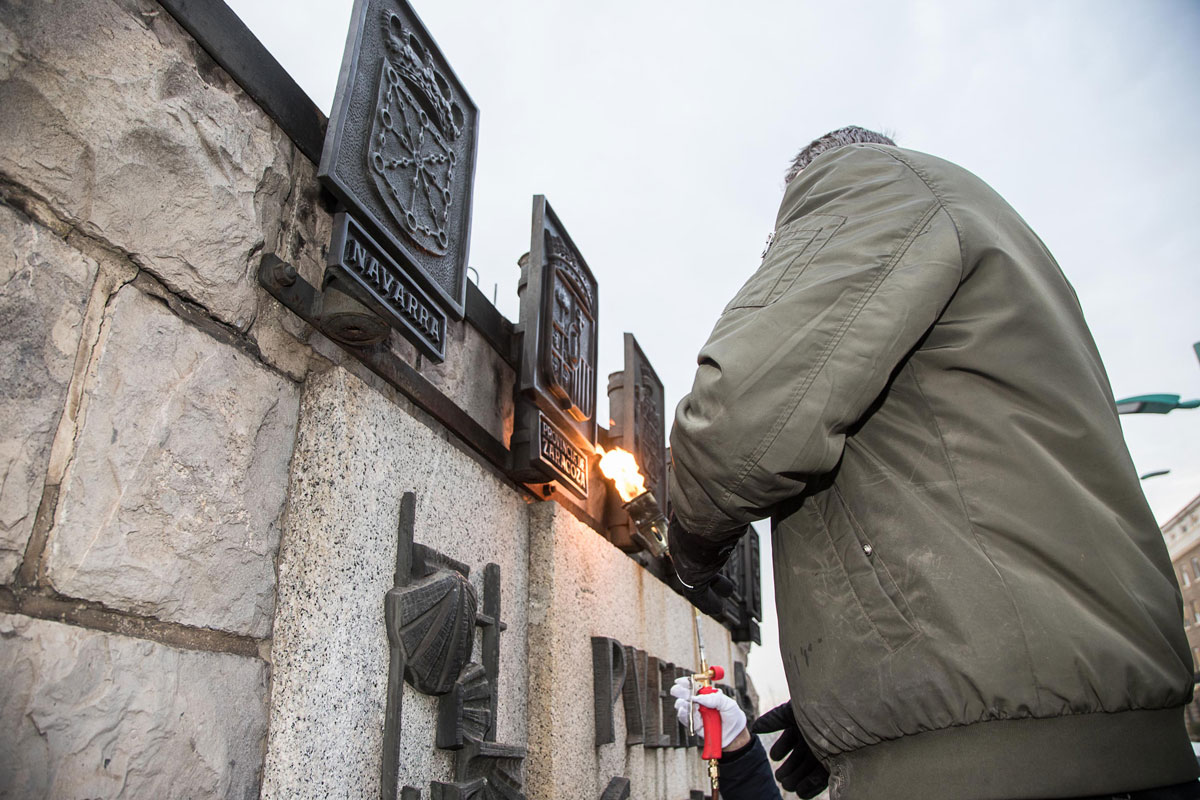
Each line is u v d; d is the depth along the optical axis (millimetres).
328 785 1371
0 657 938
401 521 1710
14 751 934
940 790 893
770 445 989
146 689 1122
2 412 990
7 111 1045
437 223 1906
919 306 996
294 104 1611
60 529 1044
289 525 1475
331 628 1429
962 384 1030
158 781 1122
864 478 1063
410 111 1837
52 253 1082
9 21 1056
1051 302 1054
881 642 976
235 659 1307
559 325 2641
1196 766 867
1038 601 883
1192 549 25125
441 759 1729
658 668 3258
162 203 1269
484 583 2084
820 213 1150
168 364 1255
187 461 1263
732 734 2057
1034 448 960
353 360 1713
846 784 1025
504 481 2418
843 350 989
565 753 2281
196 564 1254
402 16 1869
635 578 3250
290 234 1571
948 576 934
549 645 2316
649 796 3012
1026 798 845
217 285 1363
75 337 1104
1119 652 847
